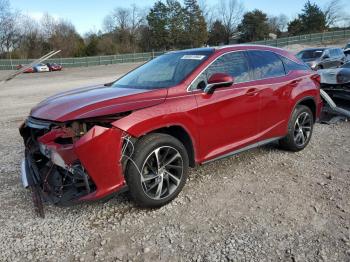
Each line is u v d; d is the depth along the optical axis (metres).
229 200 3.93
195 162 4.06
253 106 4.56
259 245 3.11
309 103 5.67
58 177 3.53
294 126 5.28
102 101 3.57
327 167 4.82
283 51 5.42
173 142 3.75
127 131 3.36
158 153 3.66
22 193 4.27
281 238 3.20
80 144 3.15
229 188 4.23
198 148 4.04
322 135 6.49
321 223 3.42
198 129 3.97
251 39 83.31
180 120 3.77
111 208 3.83
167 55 4.95
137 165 3.48
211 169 4.83
